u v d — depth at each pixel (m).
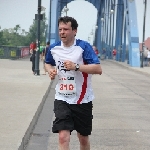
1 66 33.75
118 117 12.29
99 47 84.88
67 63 5.75
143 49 45.66
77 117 5.99
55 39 55.94
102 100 16.27
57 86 6.04
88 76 5.96
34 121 10.74
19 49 50.31
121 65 48.56
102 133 9.90
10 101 13.52
